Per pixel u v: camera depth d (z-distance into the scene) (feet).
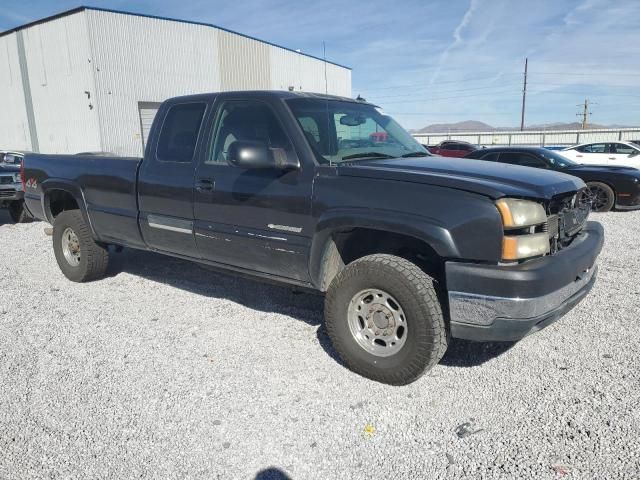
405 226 10.03
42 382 11.14
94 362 12.07
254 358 12.21
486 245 9.49
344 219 10.80
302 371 11.56
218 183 13.07
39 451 8.84
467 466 8.34
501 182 10.23
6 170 31.45
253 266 13.08
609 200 34.71
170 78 102.89
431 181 10.12
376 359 10.81
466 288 9.64
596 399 10.13
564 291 10.13
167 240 14.87
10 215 34.60
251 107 12.98
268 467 8.40
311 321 14.52
